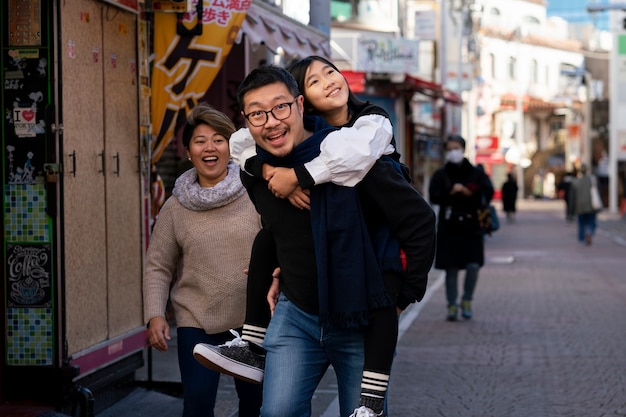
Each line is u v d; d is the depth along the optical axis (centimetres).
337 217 459
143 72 856
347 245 460
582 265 2372
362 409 460
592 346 1165
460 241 1378
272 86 461
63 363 719
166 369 975
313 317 473
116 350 798
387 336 464
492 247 3089
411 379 986
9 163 714
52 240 713
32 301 717
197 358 495
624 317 1412
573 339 1220
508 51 7994
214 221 619
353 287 459
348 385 482
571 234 3766
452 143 1341
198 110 624
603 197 6656
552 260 2542
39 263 715
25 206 715
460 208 1368
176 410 811
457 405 871
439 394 916
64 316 719
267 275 502
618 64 5894
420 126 3728
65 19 719
